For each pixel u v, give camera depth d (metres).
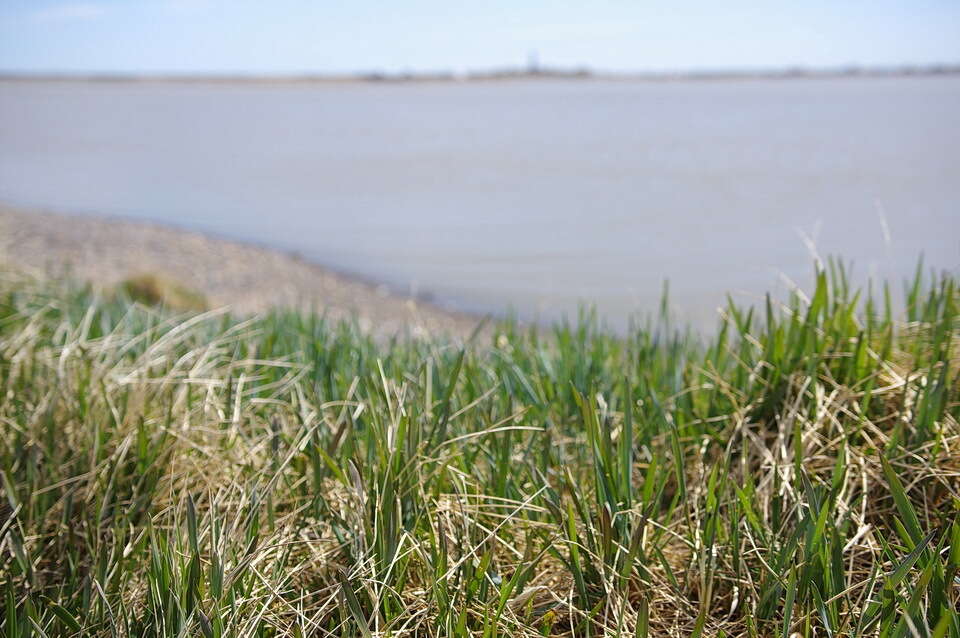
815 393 2.54
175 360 3.33
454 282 14.01
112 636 1.83
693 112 83.38
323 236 19.62
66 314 4.53
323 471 2.53
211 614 1.83
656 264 15.20
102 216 22.27
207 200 27.03
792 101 105.75
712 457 2.59
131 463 2.62
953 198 23.06
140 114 101.50
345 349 3.86
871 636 1.79
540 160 37.94
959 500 1.96
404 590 2.06
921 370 2.68
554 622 2.01
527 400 3.11
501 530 2.27
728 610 2.02
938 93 120.56
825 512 1.85
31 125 77.06
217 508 2.26
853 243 16.89
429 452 2.36
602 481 2.10
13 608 1.85
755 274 13.94
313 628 1.93
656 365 3.19
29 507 2.39
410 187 29.50
